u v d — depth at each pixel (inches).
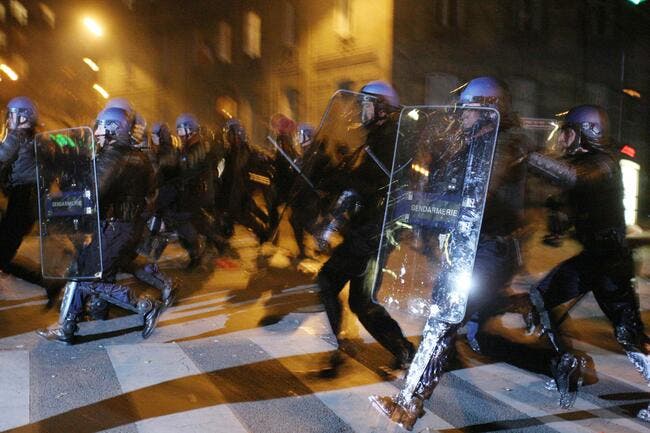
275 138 369.7
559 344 169.5
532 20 874.8
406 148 156.3
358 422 155.3
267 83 1017.5
